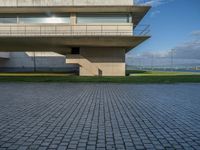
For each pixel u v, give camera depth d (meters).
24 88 13.98
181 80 19.38
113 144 4.21
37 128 5.25
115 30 23.36
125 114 6.81
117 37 21.50
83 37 21.55
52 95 10.91
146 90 13.20
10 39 22.34
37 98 9.97
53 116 6.47
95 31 23.38
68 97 10.28
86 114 6.75
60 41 23.02
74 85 15.96
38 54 43.41
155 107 8.00
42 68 43.44
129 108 7.77
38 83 17.28
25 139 4.47
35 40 22.73
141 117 6.45
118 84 16.70
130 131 5.06
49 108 7.67
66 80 19.22
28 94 11.26
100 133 4.88
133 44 23.94
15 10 23.08
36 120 6.00
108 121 5.93
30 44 24.94
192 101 9.38
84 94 11.32
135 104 8.58
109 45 24.28
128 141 4.39
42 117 6.34
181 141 4.41
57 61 43.47
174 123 5.81
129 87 14.78
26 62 43.53
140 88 14.23
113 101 9.23
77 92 12.12
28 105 8.24
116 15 23.80
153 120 6.10
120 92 12.20
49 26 23.39
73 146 4.09
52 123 5.69
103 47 25.14
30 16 23.92
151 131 5.07
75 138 4.54
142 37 21.50
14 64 43.56
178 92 12.30
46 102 8.91
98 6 22.20
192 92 12.34
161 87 14.83
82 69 25.06
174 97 10.46
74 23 23.55
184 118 6.37
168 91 12.72
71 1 23.36
